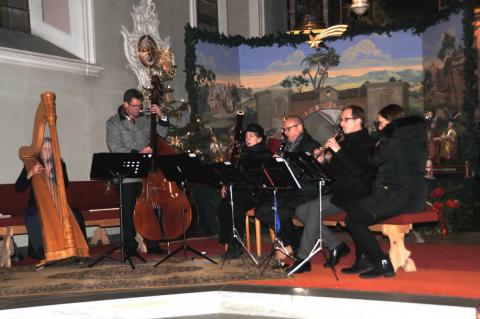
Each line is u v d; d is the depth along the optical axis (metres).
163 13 11.14
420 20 11.84
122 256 6.75
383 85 12.43
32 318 4.93
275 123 12.91
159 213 6.81
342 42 12.67
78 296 5.24
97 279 5.91
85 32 9.61
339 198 5.83
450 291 4.85
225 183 6.14
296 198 6.36
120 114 7.55
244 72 12.98
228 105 12.49
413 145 5.58
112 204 8.66
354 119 5.81
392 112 5.75
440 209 8.79
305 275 5.77
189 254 7.43
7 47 8.29
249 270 6.11
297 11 14.67
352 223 5.60
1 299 5.24
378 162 5.63
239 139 6.99
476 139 9.48
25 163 6.72
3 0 9.28
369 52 12.52
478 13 12.24
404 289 4.99
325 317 4.79
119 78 10.13
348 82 12.64
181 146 9.84
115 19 10.12
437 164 11.19
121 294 5.25
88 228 9.52
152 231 6.78
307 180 6.38
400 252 5.74
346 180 5.82
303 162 5.41
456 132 10.61
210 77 11.99
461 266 6.01
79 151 9.35
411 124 5.61
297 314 4.91
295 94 12.88
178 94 11.44
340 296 4.82
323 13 15.63
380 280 5.39
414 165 5.59
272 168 5.54
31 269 6.68
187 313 5.18
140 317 5.12
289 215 6.34
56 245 6.30
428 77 11.80
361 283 5.30
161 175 6.85
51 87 8.98
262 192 6.70
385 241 8.16
